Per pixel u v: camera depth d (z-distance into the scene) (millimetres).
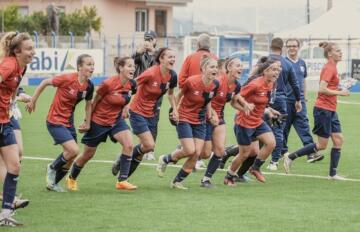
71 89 17625
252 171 20141
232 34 76062
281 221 14852
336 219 15086
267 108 21359
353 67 62500
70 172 18484
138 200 17031
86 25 83188
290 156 21734
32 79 61438
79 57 17641
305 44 65750
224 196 17703
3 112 14219
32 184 19234
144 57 24594
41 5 90875
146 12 93500
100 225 14406
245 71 64500
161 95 19156
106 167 22484
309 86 62875
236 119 19438
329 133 20734
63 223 14570
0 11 81000
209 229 14102
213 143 19000
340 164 23891
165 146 28047
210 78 18125
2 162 15555
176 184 18844
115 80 17891
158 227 14250
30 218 15008
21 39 14211
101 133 18125
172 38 78375
